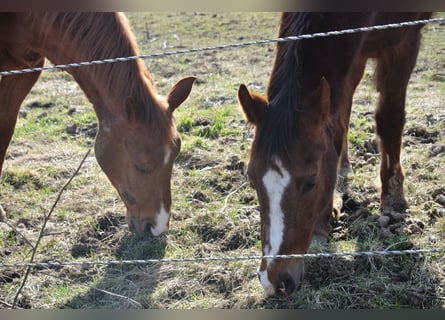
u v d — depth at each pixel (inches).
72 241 171.2
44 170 211.2
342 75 138.8
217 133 230.2
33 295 149.4
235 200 185.6
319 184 122.8
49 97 283.1
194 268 154.7
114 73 154.9
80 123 249.3
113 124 158.2
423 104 244.1
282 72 126.0
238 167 203.8
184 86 160.4
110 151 159.3
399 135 172.9
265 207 119.0
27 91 183.6
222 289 147.9
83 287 152.3
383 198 177.0
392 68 168.1
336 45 134.9
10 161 219.8
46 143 235.0
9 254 167.3
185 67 315.3
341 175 194.1
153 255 163.3
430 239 157.5
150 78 160.6
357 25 140.5
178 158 213.0
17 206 189.5
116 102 155.9
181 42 362.9
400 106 172.1
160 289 148.6
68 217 182.9
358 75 164.2
